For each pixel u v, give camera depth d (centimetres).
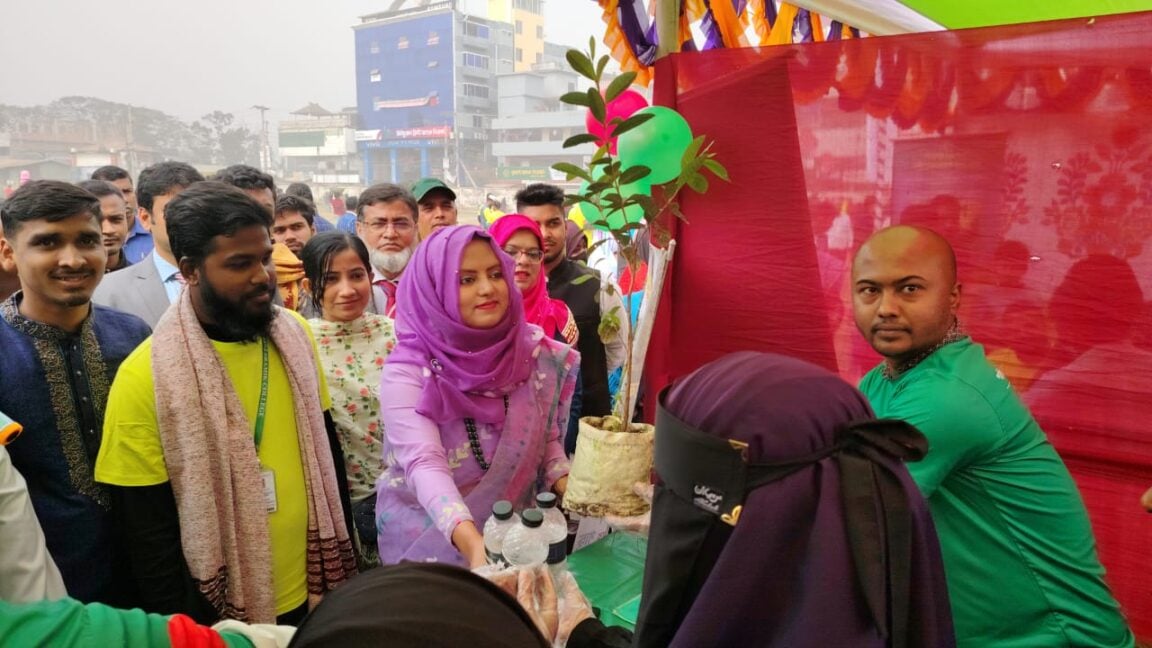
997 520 105
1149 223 146
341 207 604
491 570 104
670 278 207
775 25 265
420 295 146
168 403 136
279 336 155
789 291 191
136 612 70
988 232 163
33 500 142
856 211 179
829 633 51
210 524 139
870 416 61
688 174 152
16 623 64
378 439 204
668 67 200
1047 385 159
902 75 169
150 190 225
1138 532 151
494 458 146
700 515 58
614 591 127
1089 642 105
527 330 155
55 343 148
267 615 147
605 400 265
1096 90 148
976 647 108
